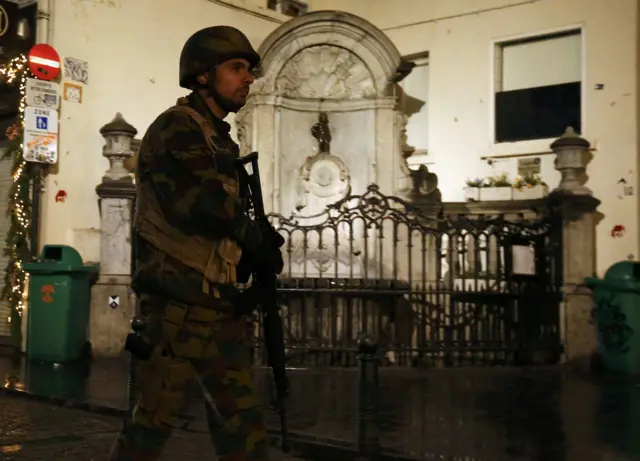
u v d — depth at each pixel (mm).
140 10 11438
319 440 5594
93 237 10445
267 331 3146
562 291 10086
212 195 2799
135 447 2869
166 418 2859
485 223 9727
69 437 5969
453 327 9727
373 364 5320
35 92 10039
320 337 9430
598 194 11266
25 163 10359
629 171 11047
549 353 10109
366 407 5273
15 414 6852
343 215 9492
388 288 9375
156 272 2867
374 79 11078
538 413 6770
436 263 9867
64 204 10445
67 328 9688
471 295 9922
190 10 12102
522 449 5418
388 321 9766
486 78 12500
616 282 9477
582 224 10133
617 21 11305
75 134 10609
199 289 2857
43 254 9859
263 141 10953
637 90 11086
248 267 3059
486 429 6066
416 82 13398
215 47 3045
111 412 6777
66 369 9141
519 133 12250
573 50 11828
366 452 5238
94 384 8086
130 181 10211
